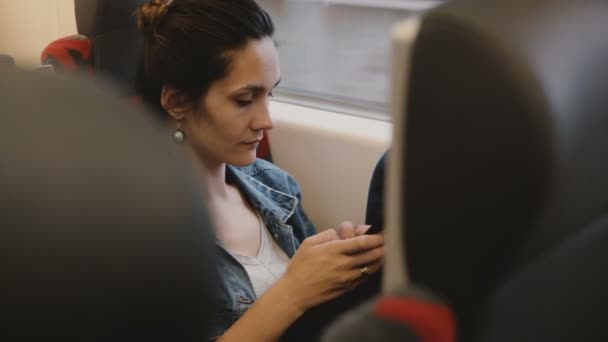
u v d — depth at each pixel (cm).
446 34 40
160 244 18
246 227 137
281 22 211
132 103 20
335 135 171
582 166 43
